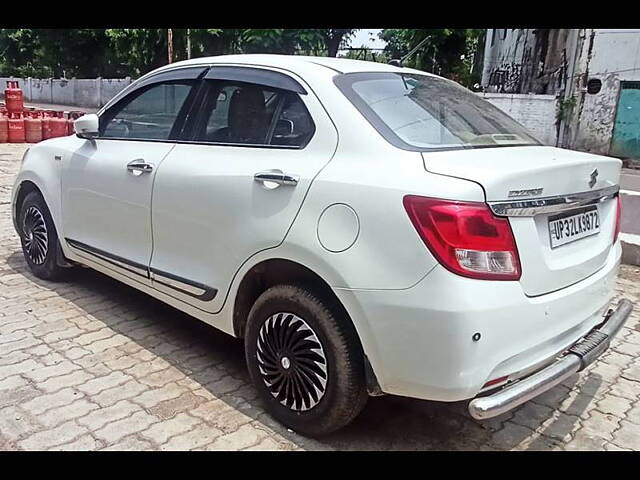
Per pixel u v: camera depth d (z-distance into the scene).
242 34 24.72
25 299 4.27
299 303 2.65
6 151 12.76
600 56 16.28
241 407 2.99
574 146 17.14
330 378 2.59
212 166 3.07
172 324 3.96
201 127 3.32
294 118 2.88
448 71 24.17
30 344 3.57
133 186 3.52
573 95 16.91
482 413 2.23
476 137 2.83
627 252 5.83
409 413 3.04
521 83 20.33
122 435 2.72
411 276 2.28
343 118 2.70
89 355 3.47
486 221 2.24
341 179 2.53
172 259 3.34
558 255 2.56
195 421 2.86
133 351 3.55
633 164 16.23
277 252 2.69
